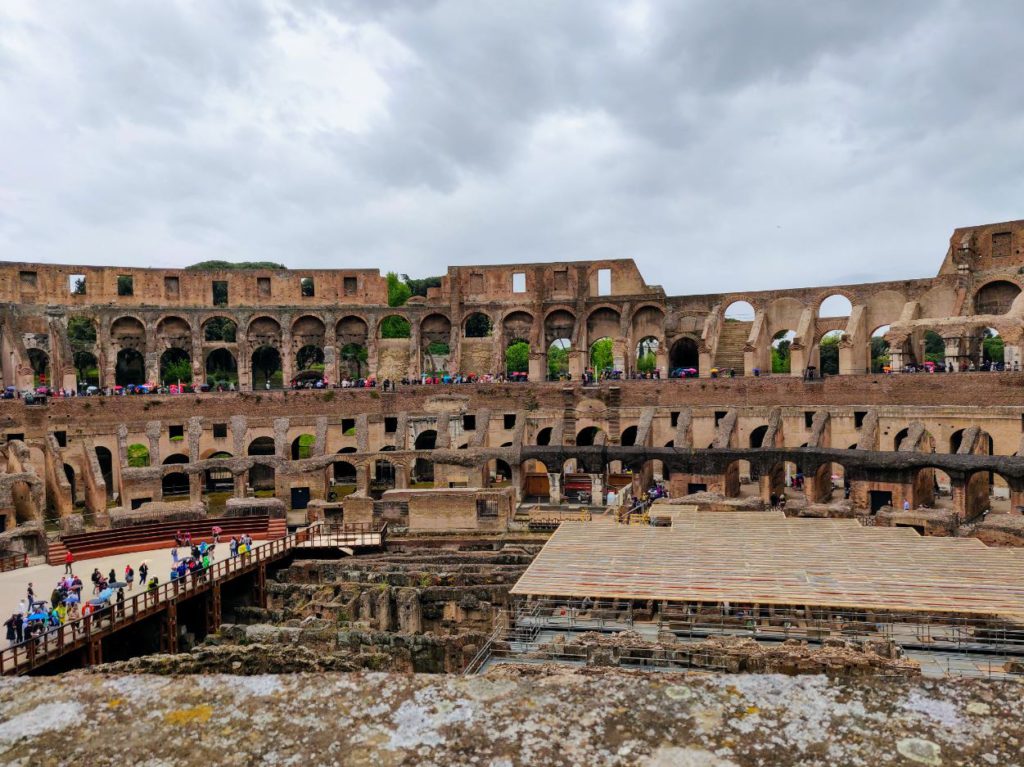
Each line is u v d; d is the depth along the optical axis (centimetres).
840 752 504
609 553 3659
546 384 7262
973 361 6819
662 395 7019
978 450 5481
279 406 7119
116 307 7494
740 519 4431
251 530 5378
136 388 7038
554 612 3569
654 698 569
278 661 2997
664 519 4700
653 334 8062
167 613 3775
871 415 6081
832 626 3228
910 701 552
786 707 552
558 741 527
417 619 3878
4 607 3806
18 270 7119
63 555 4709
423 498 5412
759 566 3366
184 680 609
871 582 3070
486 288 8288
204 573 4066
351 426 7369
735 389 6812
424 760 513
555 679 601
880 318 7125
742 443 6781
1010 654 2920
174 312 7638
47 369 8588
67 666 3316
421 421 7231
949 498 5912
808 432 6550
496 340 8019
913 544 3722
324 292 8181
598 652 2823
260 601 4478
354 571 4247
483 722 548
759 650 2753
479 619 3878
